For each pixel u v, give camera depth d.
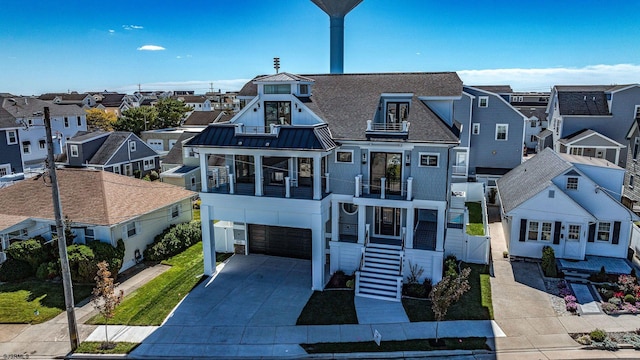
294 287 21.73
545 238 24.00
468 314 18.83
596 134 41.59
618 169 25.58
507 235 26.08
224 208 22.36
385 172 22.08
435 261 21.33
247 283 22.25
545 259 22.52
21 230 23.95
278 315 18.98
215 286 21.92
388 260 21.80
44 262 22.97
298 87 22.78
